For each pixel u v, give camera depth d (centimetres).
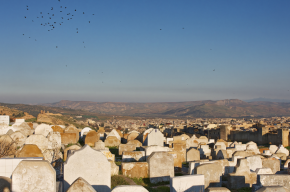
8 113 8481
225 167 1952
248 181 1719
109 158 2039
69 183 1304
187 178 1393
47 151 1741
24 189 1055
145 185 1709
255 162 2017
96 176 1330
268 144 5088
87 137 3116
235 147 3203
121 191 1071
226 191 1189
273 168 2094
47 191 1066
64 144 2931
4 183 1072
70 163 1311
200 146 2898
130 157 2033
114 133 3488
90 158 1330
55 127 3362
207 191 1194
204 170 1594
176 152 2205
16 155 1645
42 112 8244
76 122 11269
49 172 1069
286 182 1473
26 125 3297
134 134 3631
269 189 1123
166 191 1577
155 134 3191
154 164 1805
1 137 2003
